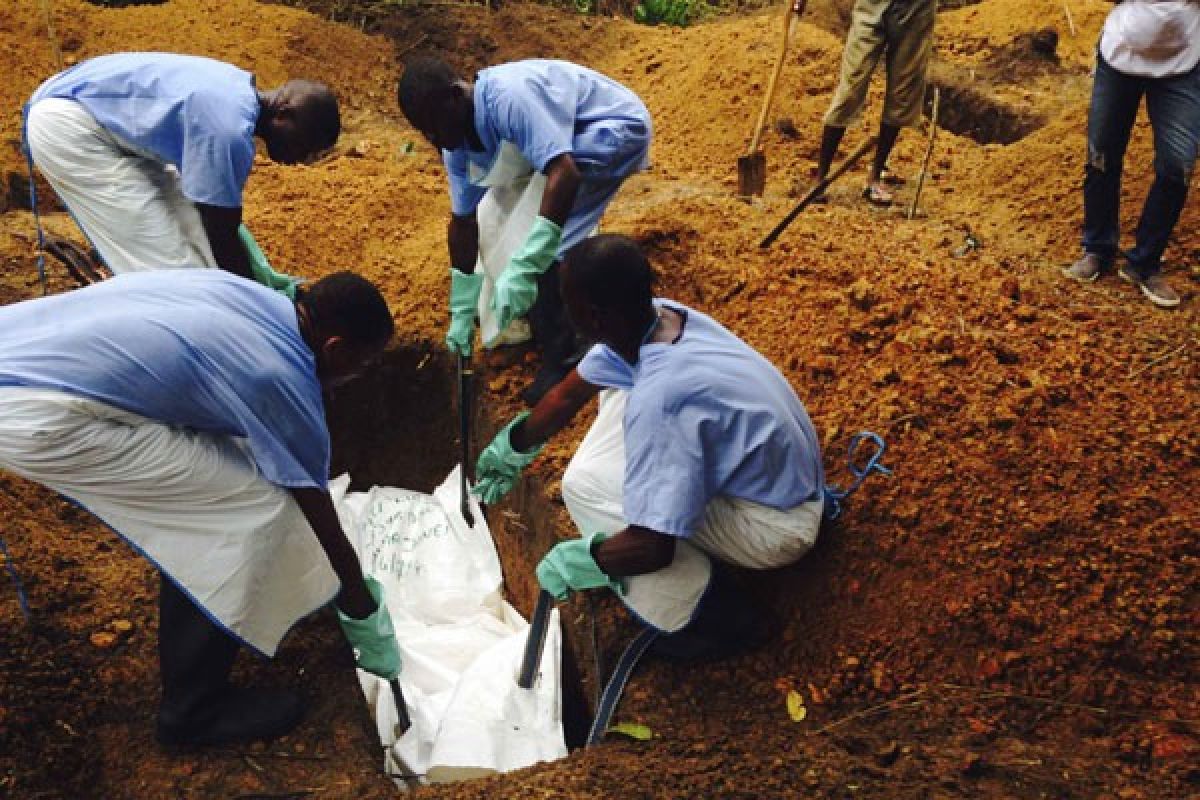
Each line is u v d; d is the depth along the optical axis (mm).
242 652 3885
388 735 3871
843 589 3863
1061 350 4633
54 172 4395
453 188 4660
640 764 3365
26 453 3066
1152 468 4113
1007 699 3527
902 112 5918
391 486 5340
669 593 3666
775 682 3715
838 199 6191
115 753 3527
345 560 3383
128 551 4270
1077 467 4070
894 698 3615
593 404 4789
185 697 3504
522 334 5055
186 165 4168
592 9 9188
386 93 7727
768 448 3494
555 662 3980
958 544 3852
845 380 4500
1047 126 6672
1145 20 4844
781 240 5430
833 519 3969
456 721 3775
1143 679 3523
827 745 3436
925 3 5664
